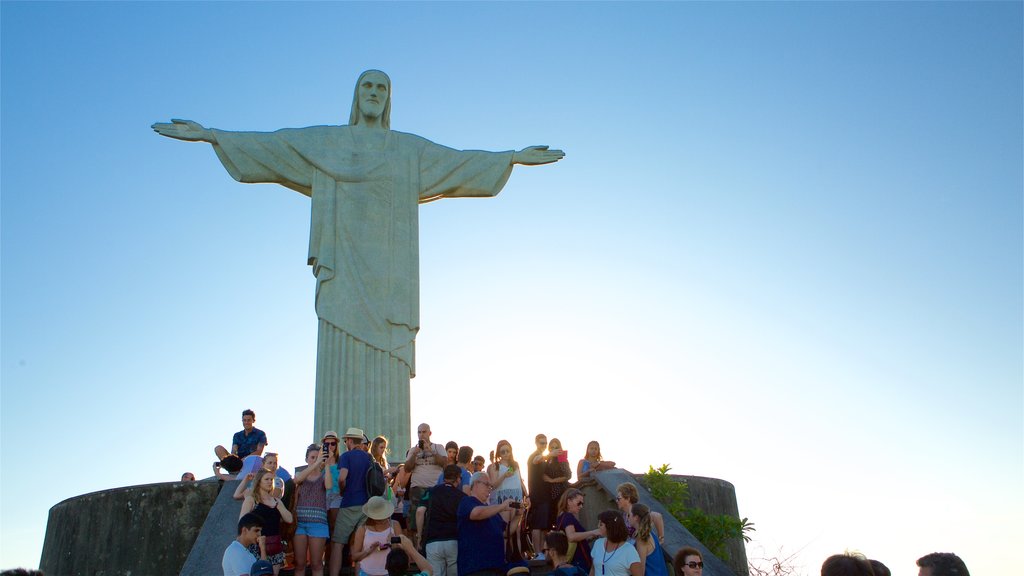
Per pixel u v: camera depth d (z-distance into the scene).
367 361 23.86
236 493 15.78
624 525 13.51
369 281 24.52
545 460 18.72
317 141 25.66
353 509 15.55
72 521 18.50
